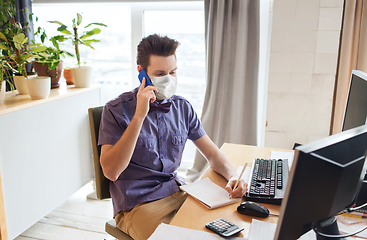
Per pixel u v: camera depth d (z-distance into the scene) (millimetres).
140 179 1323
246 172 1352
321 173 729
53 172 2051
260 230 912
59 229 2080
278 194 1091
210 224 937
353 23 2121
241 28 2334
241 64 2395
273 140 2312
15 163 1729
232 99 2502
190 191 1169
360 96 1188
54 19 2971
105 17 2906
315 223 800
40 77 1897
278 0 2088
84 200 2479
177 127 1415
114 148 1214
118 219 1281
